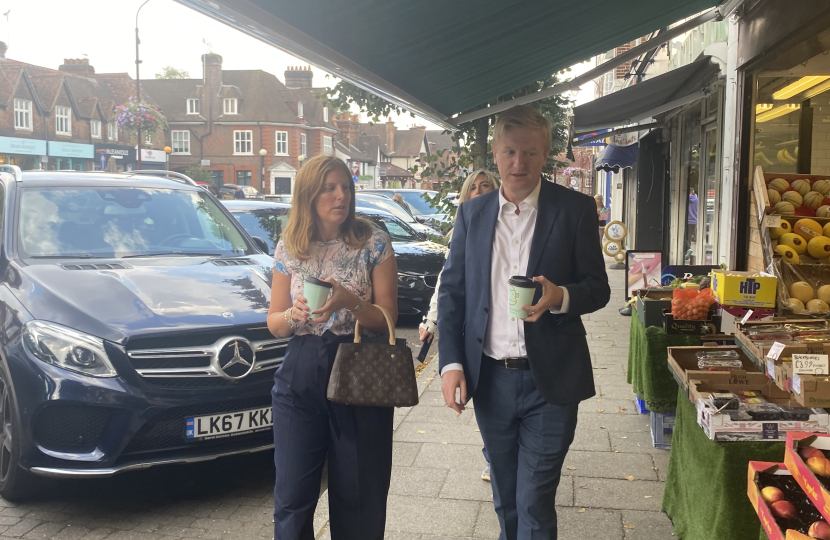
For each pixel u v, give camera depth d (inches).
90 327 156.5
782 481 103.1
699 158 407.8
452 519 151.7
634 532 144.1
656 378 189.0
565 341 107.8
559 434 107.4
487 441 113.5
